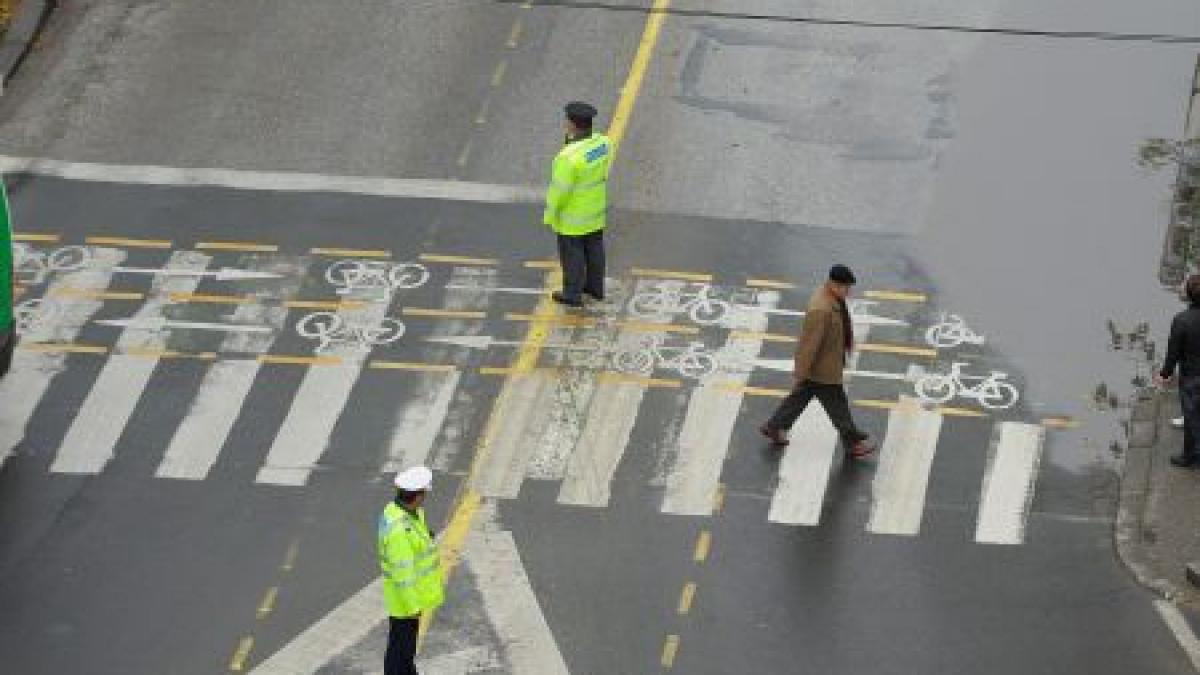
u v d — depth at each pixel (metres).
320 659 60.03
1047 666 59.88
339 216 78.56
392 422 69.31
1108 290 75.38
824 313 65.50
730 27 88.81
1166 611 61.78
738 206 79.25
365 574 63.12
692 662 59.84
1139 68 86.12
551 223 72.88
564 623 61.25
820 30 88.50
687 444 68.38
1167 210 78.94
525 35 88.50
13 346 67.94
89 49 88.25
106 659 60.25
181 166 81.50
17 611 61.97
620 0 90.62
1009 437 68.88
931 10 89.62
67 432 68.88
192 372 71.38
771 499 66.12
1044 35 88.00
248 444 68.38
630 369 71.62
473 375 71.31
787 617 61.53
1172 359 66.00
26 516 65.50
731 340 72.88
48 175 81.12
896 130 83.00
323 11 90.19
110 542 64.56
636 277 75.75
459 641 60.59
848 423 67.06
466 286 75.25
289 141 82.62
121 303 74.56
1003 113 83.88
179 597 62.47
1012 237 77.75
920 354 72.38
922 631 61.09
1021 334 73.31
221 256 76.69
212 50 87.88
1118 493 66.56
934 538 64.69
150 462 67.62
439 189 80.00
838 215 78.81
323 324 73.50
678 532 64.88
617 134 82.88
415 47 87.75
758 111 84.06
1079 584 62.94
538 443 68.50
